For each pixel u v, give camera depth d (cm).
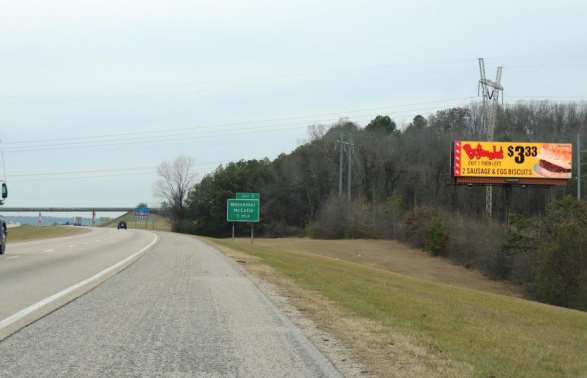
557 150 6084
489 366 856
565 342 1229
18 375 716
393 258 7106
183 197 14350
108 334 966
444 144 10381
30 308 1209
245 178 12850
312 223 11038
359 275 2592
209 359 816
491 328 1289
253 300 1427
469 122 11206
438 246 7294
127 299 1380
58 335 951
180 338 948
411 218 8300
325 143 11819
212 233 12975
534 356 988
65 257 2841
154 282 1772
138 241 4969
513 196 9031
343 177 11588
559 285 4478
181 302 1354
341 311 1311
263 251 4112
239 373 748
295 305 1368
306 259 3519
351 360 831
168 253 3300
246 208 5291
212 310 1248
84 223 19488
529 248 5278
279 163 12644
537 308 2067
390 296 1736
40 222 15550
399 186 11006
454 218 7631
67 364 770
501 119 10000
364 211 9556
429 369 801
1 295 1412
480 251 6209
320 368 780
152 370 751
